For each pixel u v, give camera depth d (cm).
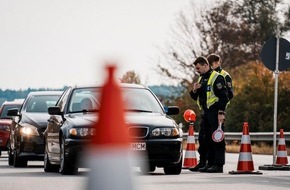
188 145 3522
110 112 964
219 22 12244
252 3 13350
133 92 3184
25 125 3606
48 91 3925
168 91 11600
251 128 8612
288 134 6069
